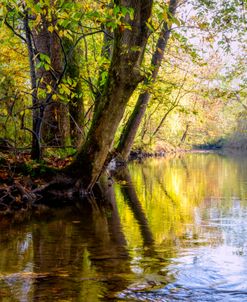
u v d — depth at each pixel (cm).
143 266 602
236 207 1184
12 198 1171
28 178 1225
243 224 939
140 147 4394
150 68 1220
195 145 8469
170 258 648
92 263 618
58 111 1557
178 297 483
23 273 564
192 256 660
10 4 1002
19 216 1027
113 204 1225
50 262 623
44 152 1502
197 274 566
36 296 479
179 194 1477
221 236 813
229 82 2166
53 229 874
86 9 946
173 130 5447
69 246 726
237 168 2812
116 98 1187
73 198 1270
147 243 752
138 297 481
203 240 778
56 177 1259
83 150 1283
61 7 905
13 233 834
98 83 1587
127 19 1054
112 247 719
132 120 2480
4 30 1353
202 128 7125
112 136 1272
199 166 3039
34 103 1321
